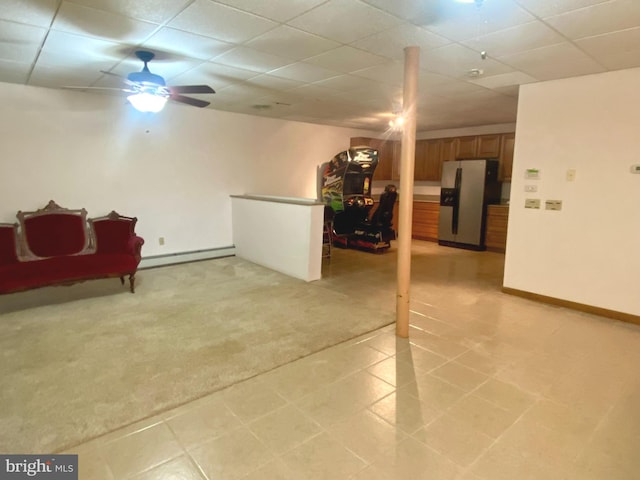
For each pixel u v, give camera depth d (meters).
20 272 3.53
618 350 2.91
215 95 4.66
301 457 1.79
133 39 2.75
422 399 2.26
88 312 3.60
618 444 1.89
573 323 3.44
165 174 5.29
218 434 1.94
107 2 2.15
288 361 2.70
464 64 3.26
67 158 4.48
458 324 3.40
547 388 2.39
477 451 1.84
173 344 2.95
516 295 4.22
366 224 6.73
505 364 2.69
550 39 2.65
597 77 3.45
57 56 3.15
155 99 3.19
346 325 3.34
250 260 5.79
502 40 2.69
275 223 5.14
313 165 7.10
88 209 4.70
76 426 1.98
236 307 3.77
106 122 4.71
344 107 5.39
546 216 3.90
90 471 1.69
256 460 1.77
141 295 4.12
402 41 2.75
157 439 1.90
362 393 2.32
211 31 2.59
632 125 3.30
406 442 1.89
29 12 2.28
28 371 2.53
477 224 6.73
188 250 5.68
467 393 2.32
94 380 2.42
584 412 2.14
